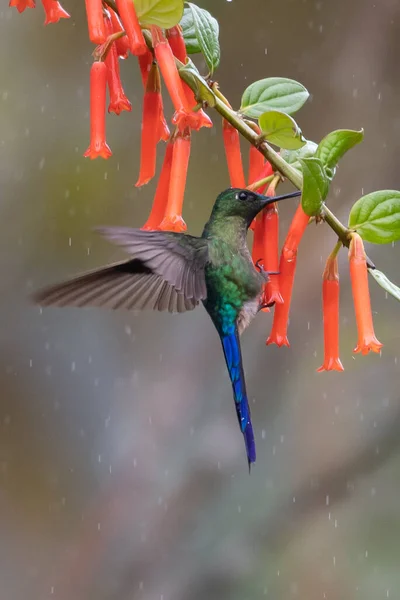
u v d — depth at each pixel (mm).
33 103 12430
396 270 11750
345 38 11961
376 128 11789
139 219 12344
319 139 11828
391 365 11781
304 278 11664
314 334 11797
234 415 12492
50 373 13266
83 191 12398
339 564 11586
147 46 5199
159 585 11930
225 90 11906
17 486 13141
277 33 11992
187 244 5348
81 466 13008
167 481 12305
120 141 12359
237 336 5484
